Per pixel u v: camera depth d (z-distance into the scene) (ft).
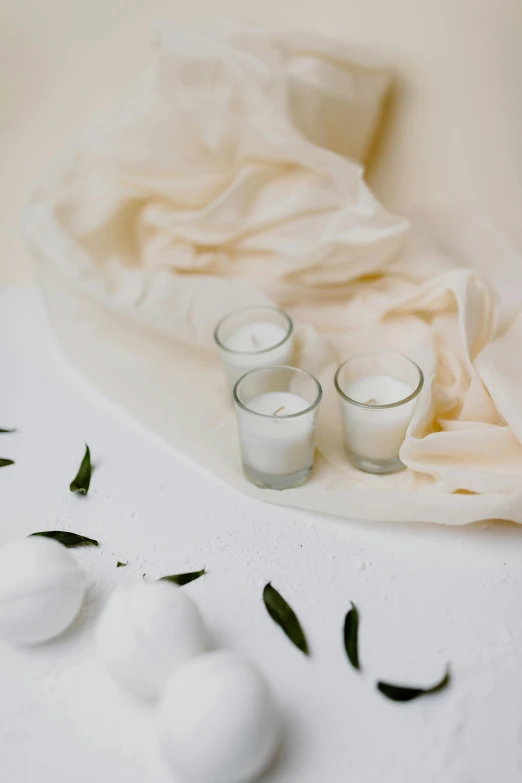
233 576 1.96
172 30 2.49
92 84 2.82
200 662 1.66
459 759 1.68
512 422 2.04
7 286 2.76
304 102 2.49
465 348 2.19
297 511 2.08
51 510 2.10
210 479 2.16
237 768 1.60
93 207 2.58
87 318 2.51
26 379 2.44
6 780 1.68
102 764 1.69
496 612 1.87
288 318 2.31
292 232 2.48
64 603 1.80
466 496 1.97
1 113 2.85
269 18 2.72
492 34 2.52
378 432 2.07
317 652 1.83
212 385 2.39
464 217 2.63
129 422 2.31
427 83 2.62
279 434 2.05
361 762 1.68
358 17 2.64
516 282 2.43
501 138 2.58
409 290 2.44
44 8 2.75
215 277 2.51
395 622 1.87
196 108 2.46
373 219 2.40
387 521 2.05
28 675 1.81
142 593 1.74
